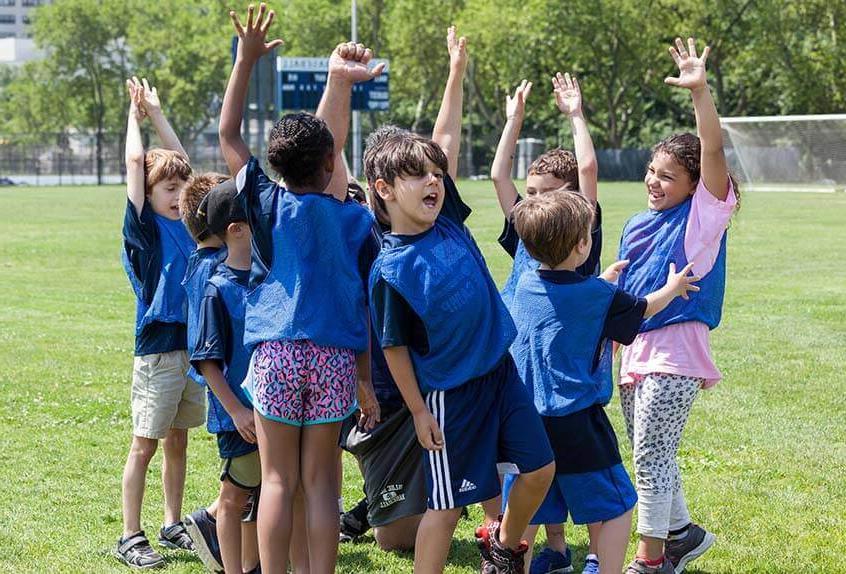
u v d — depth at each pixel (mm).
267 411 5328
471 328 5141
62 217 38781
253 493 5996
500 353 5203
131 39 97750
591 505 5590
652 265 6105
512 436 5230
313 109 57688
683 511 6277
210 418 5949
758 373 11516
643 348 6023
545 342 5594
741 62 73062
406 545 6773
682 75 5867
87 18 98625
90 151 108062
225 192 5691
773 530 6969
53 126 109625
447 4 76875
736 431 9266
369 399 5672
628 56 74625
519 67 74875
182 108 96125
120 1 98875
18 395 10898
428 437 5129
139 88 7363
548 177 6371
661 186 6137
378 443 6051
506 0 75312
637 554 6051
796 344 13188
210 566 6230
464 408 5141
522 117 6773
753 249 24547
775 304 16438
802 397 10477
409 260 5102
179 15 96312
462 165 83688
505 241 6484
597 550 5781
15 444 9078
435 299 5070
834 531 6945
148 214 6594
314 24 81312
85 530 7047
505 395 5266
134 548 6480
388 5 80875
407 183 5105
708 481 7965
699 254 5980
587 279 5594
